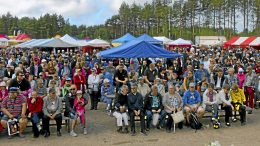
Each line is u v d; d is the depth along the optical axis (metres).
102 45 36.81
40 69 16.03
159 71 14.61
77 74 13.31
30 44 33.62
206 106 10.63
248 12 71.38
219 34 75.62
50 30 124.56
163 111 10.16
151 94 10.30
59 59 18.77
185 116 10.47
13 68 14.70
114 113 9.98
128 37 26.45
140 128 10.33
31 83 12.28
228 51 35.69
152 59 19.59
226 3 73.56
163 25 83.50
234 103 10.80
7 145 8.53
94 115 12.29
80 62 15.31
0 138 9.20
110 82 13.13
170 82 13.05
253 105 13.54
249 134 9.64
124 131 9.93
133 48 15.72
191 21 81.81
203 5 79.94
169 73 14.23
